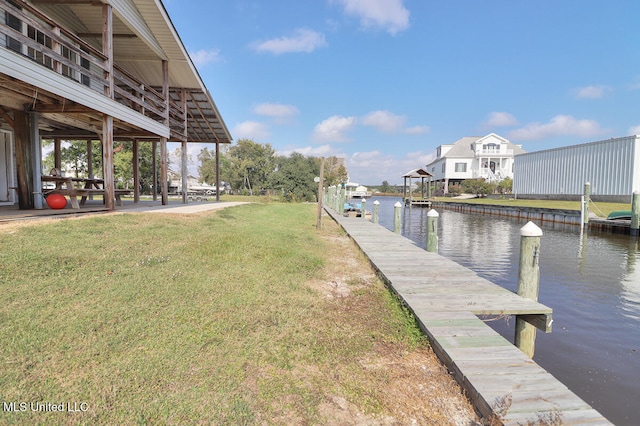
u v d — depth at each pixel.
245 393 2.32
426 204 37.44
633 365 3.92
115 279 3.87
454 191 43.91
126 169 29.50
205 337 2.93
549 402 2.28
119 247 5.03
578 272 8.59
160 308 3.32
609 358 4.08
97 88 11.36
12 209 7.96
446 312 3.85
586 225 17.12
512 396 2.32
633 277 8.08
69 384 2.19
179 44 11.20
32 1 7.83
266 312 3.56
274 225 10.33
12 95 6.79
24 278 3.58
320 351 2.97
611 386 3.47
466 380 2.55
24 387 2.12
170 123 12.98
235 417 2.08
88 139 13.74
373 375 2.75
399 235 10.12
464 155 46.03
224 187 55.22
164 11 9.83
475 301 4.23
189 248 5.50
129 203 14.08
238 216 10.98
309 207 22.53
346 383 2.60
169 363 2.51
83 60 10.65
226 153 54.94
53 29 6.38
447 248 12.22
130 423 1.94
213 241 6.17
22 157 7.74
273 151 50.78
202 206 13.55
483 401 2.29
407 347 3.28
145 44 10.88
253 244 6.52
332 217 16.25
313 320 3.57
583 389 3.42
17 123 7.63
